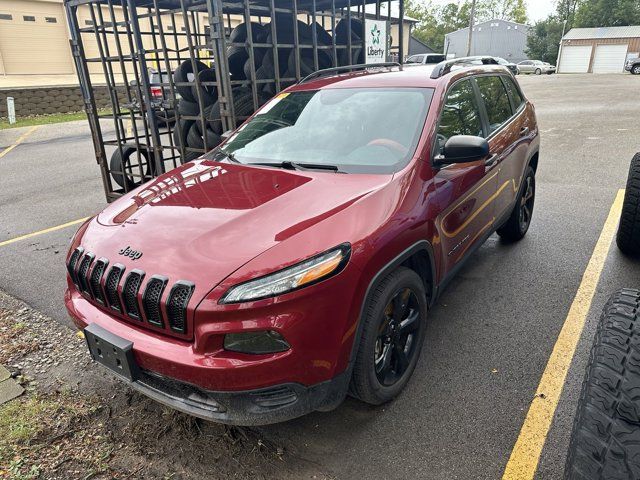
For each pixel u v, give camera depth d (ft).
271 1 16.40
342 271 7.07
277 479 7.50
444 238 9.64
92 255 8.05
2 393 9.56
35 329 11.88
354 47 21.36
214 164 10.88
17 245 17.56
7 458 8.00
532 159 15.61
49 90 59.93
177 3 18.90
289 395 7.07
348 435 8.29
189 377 6.81
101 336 7.58
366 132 10.19
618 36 156.97
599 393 5.22
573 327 11.03
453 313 11.85
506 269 13.94
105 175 20.26
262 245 7.20
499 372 9.68
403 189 8.63
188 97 17.46
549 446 7.86
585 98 58.13
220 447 8.14
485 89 12.89
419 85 10.80
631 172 13.64
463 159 9.12
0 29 60.49
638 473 4.53
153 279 7.10
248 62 16.46
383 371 8.44
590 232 16.34
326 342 7.04
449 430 8.30
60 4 64.80
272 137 11.21
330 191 8.57
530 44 191.83
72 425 8.73
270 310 6.62
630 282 12.86
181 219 8.16
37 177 28.71
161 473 7.69
